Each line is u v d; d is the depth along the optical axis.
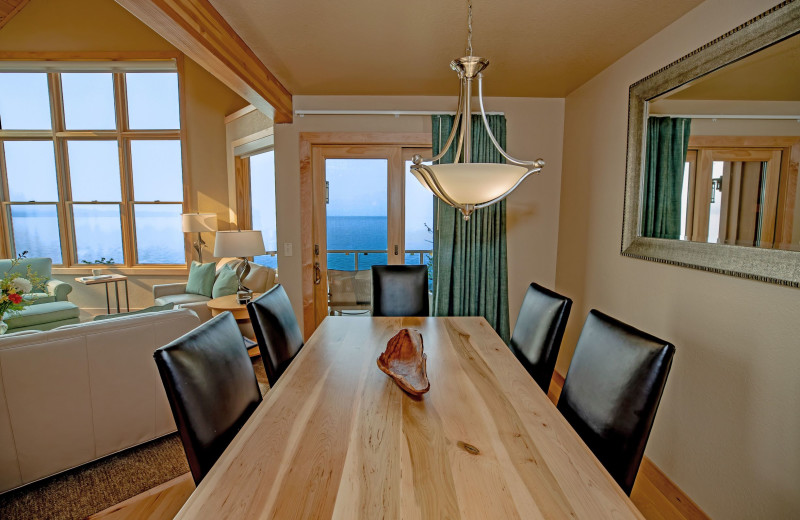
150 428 2.15
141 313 2.23
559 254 3.26
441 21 1.90
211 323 1.33
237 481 0.90
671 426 1.90
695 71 1.71
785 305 1.35
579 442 1.06
